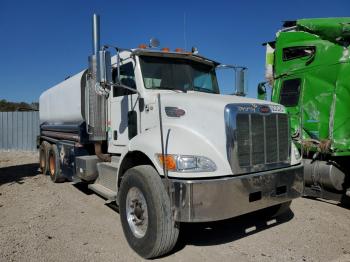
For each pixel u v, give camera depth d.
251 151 4.29
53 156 9.32
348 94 6.60
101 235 5.14
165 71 5.75
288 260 4.26
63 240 4.93
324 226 5.49
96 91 6.11
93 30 5.67
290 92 7.62
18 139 20.19
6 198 7.48
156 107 5.11
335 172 6.74
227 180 3.98
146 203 4.21
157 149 4.23
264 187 4.32
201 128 4.38
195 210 3.82
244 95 6.65
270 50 8.57
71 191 8.12
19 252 4.48
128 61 5.77
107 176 5.95
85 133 7.36
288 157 4.79
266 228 5.42
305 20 7.44
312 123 7.11
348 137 6.57
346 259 4.28
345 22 6.86
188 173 3.92
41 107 11.11
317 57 7.14
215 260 4.27
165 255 4.41
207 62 6.30
